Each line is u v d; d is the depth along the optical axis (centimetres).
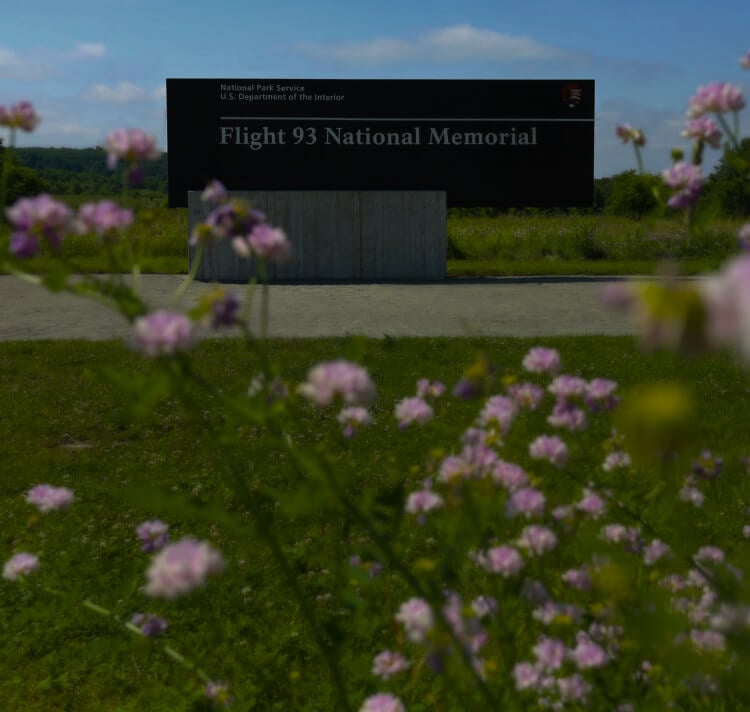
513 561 215
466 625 196
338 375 162
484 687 183
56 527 575
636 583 237
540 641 242
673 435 86
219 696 295
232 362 1072
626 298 75
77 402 901
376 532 182
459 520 203
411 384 948
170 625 441
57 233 175
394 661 257
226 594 471
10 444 771
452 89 2162
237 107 2133
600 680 229
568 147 2183
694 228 206
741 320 64
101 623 442
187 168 2131
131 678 409
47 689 405
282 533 541
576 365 1023
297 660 402
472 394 224
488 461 218
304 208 2091
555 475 275
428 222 2120
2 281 1977
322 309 1595
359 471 635
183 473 679
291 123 2145
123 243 181
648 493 248
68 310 1578
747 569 211
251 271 2047
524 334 1323
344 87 2147
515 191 2188
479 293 1823
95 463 711
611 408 247
